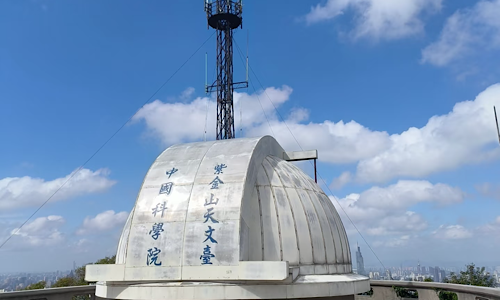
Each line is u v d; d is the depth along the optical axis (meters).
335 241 24.23
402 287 37.41
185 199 20.27
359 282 22.34
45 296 30.05
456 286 30.56
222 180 20.59
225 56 46.50
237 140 24.30
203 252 18.78
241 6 47.09
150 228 19.81
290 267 19.20
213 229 19.06
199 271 18.59
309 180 27.22
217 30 47.03
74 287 33.16
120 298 19.31
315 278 20.58
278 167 25.23
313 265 21.56
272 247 20.83
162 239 19.42
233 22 46.97
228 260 18.47
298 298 19.38
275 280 18.22
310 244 22.02
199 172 21.36
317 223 23.27
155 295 18.62
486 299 25.72
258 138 24.38
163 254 19.16
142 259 19.33
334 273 22.77
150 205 20.52
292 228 21.78
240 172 20.81
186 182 21.00
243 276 18.16
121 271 19.38
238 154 22.19
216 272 18.42
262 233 20.98
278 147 29.83
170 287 18.55
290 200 22.97
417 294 37.44
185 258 18.91
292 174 25.55
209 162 21.89
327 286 20.08
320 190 27.47
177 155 23.16
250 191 21.11
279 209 22.11
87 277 19.72
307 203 23.78
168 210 20.09
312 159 32.22
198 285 18.41
